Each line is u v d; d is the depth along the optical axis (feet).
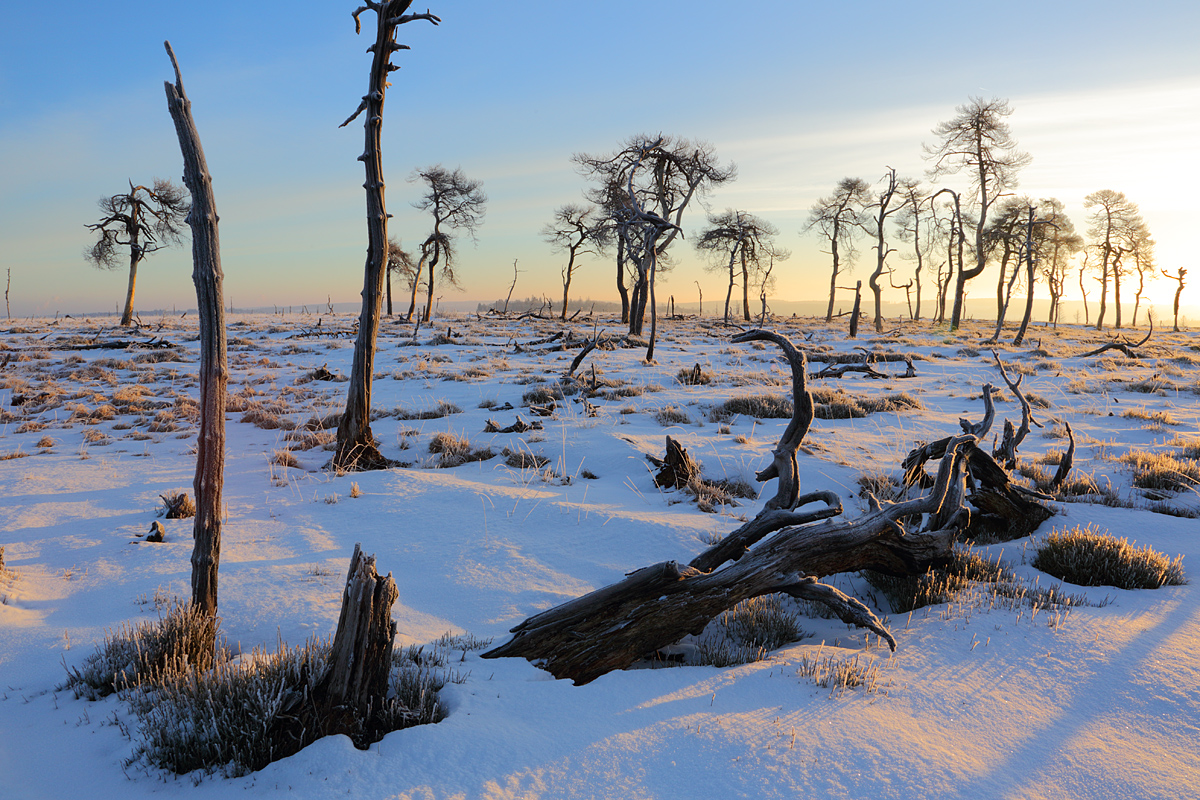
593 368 72.69
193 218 15.81
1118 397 67.46
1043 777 10.53
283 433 53.06
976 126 169.89
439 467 39.52
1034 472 34.22
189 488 33.78
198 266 15.89
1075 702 12.98
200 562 16.30
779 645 16.99
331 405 67.10
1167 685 13.51
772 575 16.37
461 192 214.69
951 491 21.49
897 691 13.39
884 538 18.44
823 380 81.87
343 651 11.68
